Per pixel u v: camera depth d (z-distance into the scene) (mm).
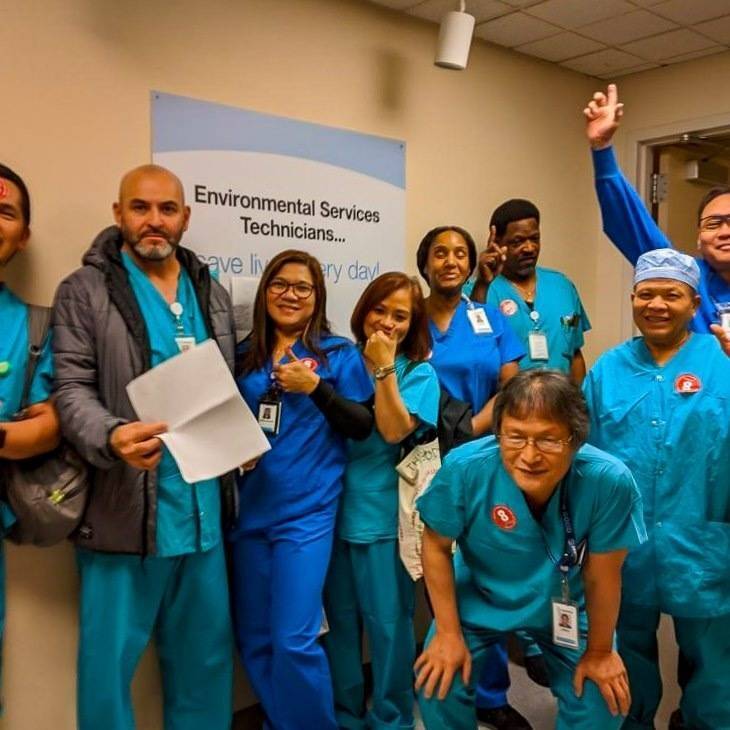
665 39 2844
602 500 1437
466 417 2062
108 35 1909
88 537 1682
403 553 1930
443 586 1623
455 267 2246
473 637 1682
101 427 1535
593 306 3451
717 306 2051
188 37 2049
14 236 1612
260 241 2225
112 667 1707
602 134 2154
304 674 1888
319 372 1918
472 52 2824
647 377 1829
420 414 1927
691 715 1886
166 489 1700
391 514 1995
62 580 1911
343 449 1998
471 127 2834
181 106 2045
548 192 3170
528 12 2568
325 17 2355
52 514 1627
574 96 3256
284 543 1904
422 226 2688
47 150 1831
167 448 1675
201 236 2098
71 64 1854
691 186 3490
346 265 2449
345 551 2059
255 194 2205
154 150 2006
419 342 2031
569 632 1520
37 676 1881
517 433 1349
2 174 1579
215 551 1844
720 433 1721
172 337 1737
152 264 1764
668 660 2492
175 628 1869
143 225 1687
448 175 2766
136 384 1565
